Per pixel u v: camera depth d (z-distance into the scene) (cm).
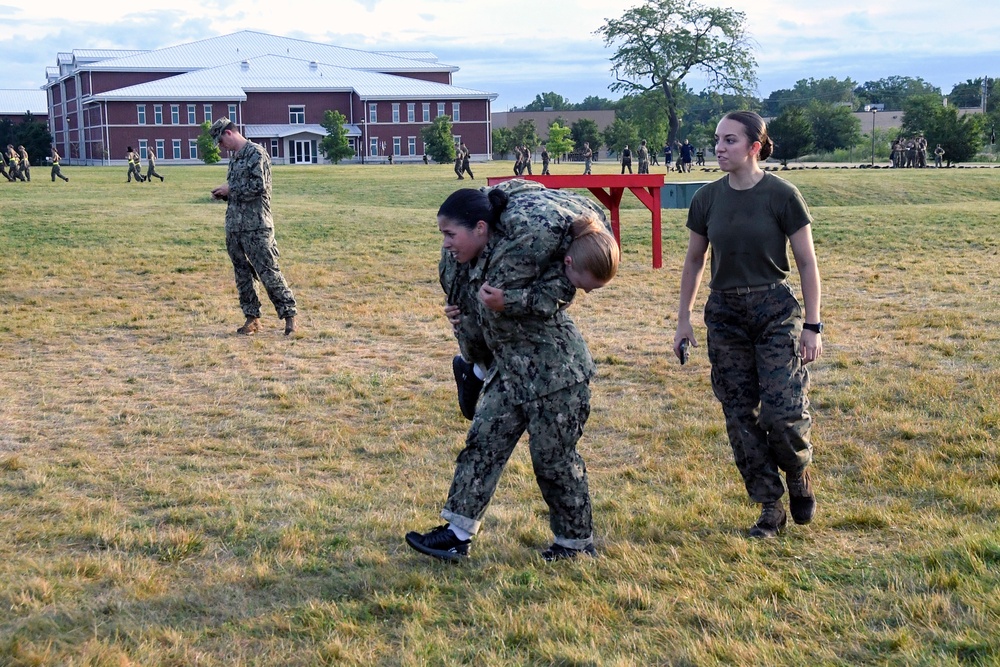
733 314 417
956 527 420
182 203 2388
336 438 590
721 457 546
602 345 855
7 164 4050
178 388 721
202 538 430
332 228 1789
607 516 455
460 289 388
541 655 315
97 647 321
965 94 13150
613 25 8088
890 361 762
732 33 7919
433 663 312
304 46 10219
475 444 392
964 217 1869
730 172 413
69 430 610
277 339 902
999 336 841
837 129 7700
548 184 1284
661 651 316
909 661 302
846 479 501
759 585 364
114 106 8369
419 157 9062
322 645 325
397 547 420
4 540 427
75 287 1180
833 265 1338
